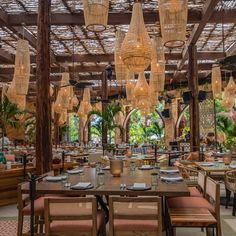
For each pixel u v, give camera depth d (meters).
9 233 3.84
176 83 15.29
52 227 2.43
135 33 4.11
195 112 9.62
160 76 6.06
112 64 12.59
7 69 14.30
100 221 2.79
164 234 3.63
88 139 20.42
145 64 4.35
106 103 13.52
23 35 8.76
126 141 19.64
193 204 3.13
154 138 19.88
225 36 10.11
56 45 10.84
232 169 4.68
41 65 5.44
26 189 2.92
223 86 12.04
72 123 23.27
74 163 7.13
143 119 20.30
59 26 8.91
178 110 18.52
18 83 6.38
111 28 9.08
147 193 2.67
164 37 3.93
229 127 11.66
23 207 3.03
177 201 3.26
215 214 2.73
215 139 13.88
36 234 2.73
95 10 3.73
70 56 11.97
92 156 5.30
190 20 7.86
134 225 2.38
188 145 12.48
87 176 3.58
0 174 5.42
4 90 9.92
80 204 2.39
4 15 7.80
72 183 3.11
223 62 5.88
